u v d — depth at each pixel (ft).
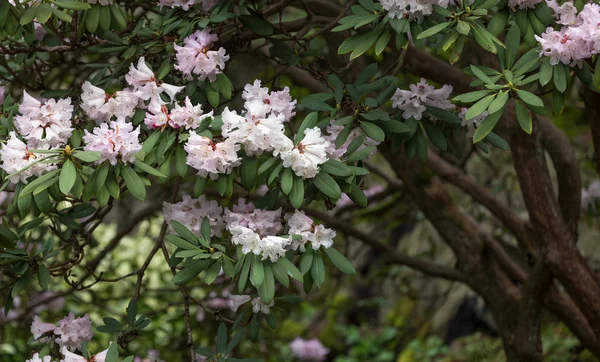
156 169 6.85
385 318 25.85
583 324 11.96
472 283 12.48
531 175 10.29
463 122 7.82
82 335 8.29
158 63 8.08
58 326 8.33
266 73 12.77
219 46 8.25
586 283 10.44
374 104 7.34
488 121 6.63
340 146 7.17
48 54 9.14
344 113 7.53
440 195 12.46
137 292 8.41
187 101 6.83
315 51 8.71
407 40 7.10
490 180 19.10
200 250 6.91
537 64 6.79
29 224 8.33
